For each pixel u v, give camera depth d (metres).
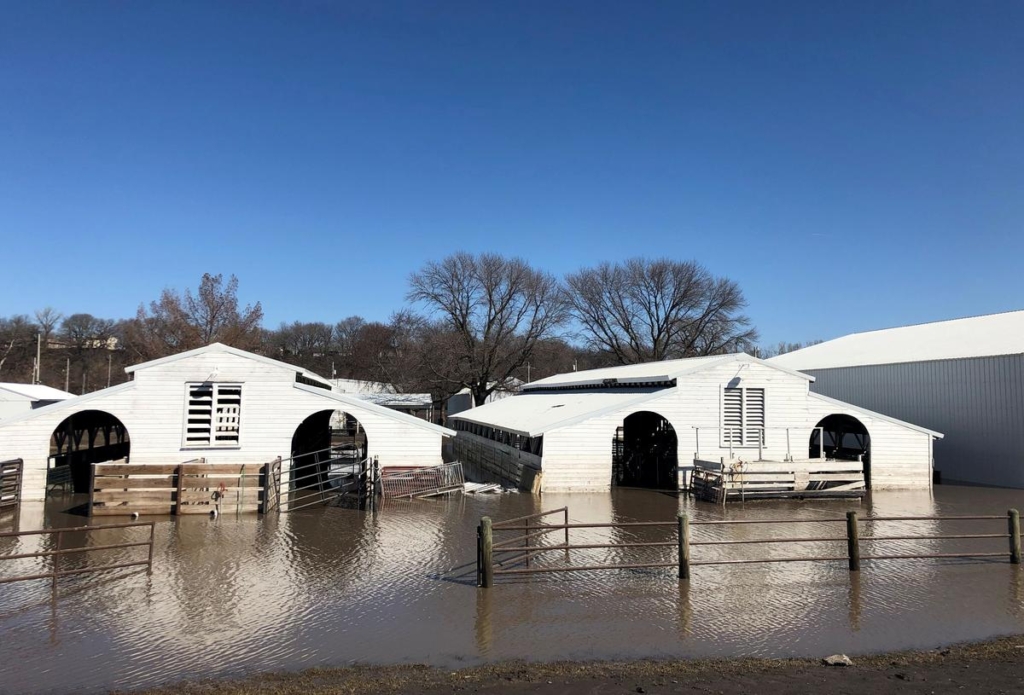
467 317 56.16
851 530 12.72
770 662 8.66
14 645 8.99
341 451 33.91
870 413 24.80
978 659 8.80
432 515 18.52
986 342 29.12
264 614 10.25
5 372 80.31
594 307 68.38
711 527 17.17
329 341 103.31
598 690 7.84
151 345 50.53
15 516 17.88
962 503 21.81
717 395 24.03
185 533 15.86
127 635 9.38
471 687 7.91
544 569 11.77
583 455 22.97
